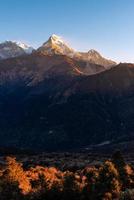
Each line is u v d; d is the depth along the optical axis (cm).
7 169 6006
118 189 5406
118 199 5112
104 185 5419
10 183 5788
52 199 5675
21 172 6216
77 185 5675
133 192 5119
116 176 5544
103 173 5509
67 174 5859
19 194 5722
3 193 5697
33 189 5962
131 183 5819
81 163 13775
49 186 5900
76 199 5538
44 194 5725
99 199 5331
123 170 6031
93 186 5456
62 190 5688
